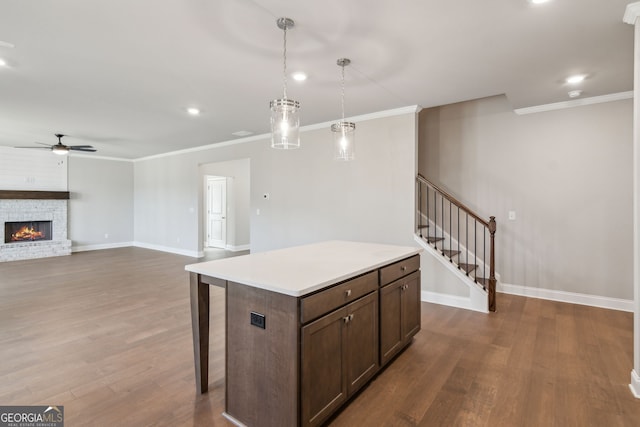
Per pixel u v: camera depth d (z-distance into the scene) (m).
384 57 2.79
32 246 7.27
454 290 3.97
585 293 4.00
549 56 2.77
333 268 2.12
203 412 2.00
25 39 2.49
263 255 2.61
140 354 2.71
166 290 4.63
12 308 3.84
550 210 4.16
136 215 9.20
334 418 1.94
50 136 6.03
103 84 3.42
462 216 4.69
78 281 5.14
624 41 2.51
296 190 5.41
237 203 8.48
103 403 2.07
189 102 4.03
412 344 2.92
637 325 2.17
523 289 4.36
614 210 3.82
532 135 4.23
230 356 1.94
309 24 2.28
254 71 3.08
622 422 1.90
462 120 4.69
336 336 1.91
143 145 7.06
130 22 2.26
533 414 1.97
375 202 4.51
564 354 2.72
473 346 2.88
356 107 4.23
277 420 1.73
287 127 2.43
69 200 8.09
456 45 2.58
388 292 2.47
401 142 4.27
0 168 7.11
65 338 3.01
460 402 2.09
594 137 3.88
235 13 2.15
